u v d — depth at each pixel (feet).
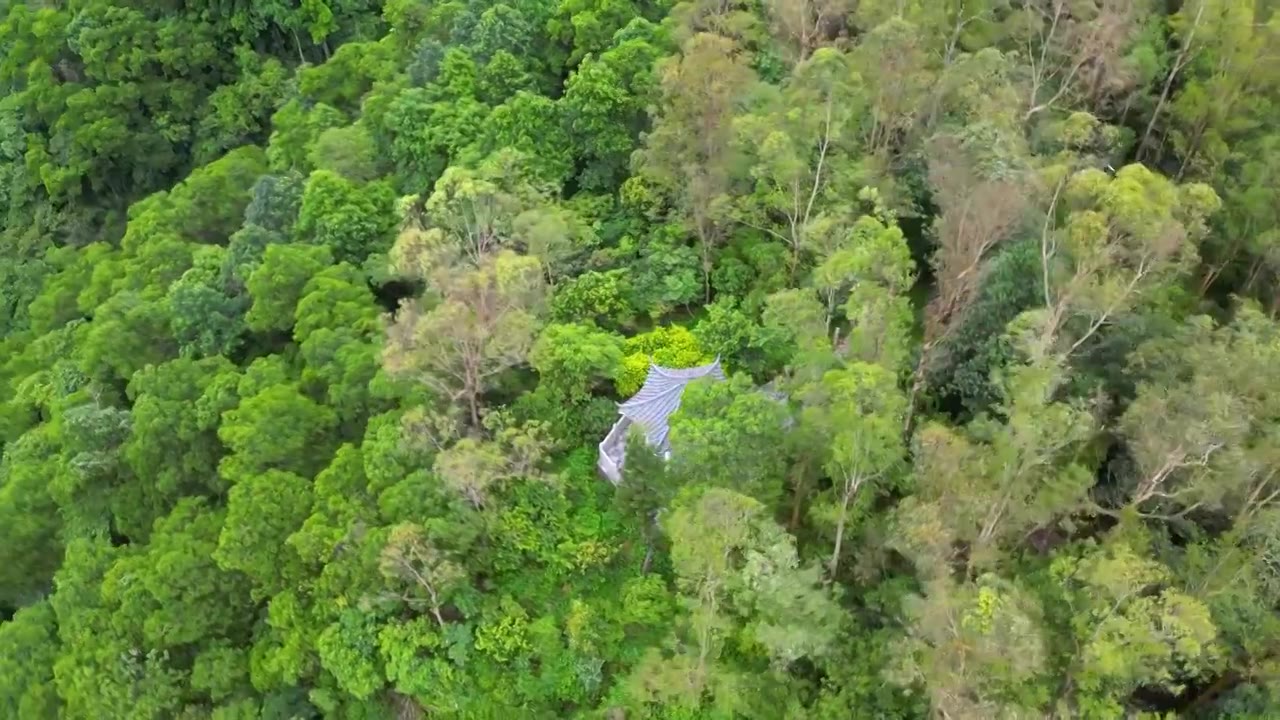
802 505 121.29
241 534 121.70
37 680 138.10
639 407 129.90
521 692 116.57
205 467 140.15
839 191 139.44
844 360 116.47
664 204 155.12
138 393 150.30
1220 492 108.06
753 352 136.46
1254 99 155.12
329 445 135.44
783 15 158.71
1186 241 119.65
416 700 121.49
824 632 104.22
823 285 120.47
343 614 117.19
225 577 127.03
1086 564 101.71
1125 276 120.78
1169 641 97.40
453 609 120.67
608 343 136.77
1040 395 107.04
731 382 116.98
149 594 128.16
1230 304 145.59
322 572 121.19
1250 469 107.86
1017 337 119.24
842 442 105.50
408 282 155.84
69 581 134.92
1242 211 141.79
